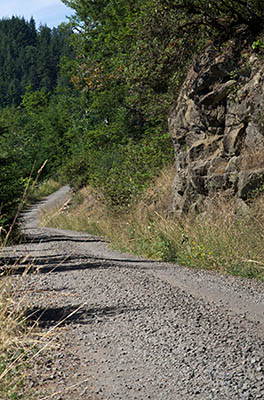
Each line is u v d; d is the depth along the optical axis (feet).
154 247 50.49
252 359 17.15
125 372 17.16
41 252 53.16
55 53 601.62
